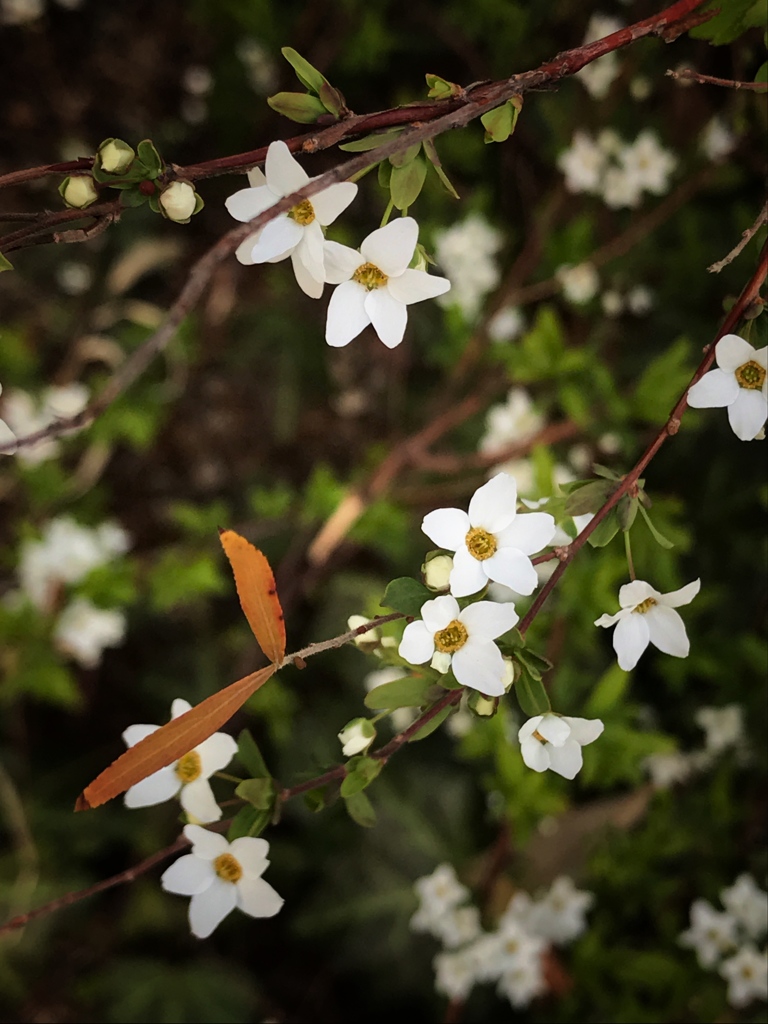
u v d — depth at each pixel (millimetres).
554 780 206
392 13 287
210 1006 250
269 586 83
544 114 256
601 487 99
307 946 259
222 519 268
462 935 206
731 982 193
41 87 314
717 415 242
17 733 274
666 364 202
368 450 300
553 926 207
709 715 226
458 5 269
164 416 299
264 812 96
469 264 253
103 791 82
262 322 309
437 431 241
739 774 232
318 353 308
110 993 248
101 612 246
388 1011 251
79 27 317
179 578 241
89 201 90
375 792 259
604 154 240
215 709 85
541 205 267
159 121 322
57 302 310
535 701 95
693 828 227
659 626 98
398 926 252
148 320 295
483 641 90
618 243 247
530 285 263
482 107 88
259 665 272
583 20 257
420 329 302
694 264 246
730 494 240
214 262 70
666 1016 207
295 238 88
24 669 239
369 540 248
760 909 196
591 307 263
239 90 311
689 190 243
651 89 245
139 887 262
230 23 301
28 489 268
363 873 255
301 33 291
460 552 92
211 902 94
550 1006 226
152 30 315
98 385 279
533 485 216
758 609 231
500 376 254
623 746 193
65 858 262
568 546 94
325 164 302
